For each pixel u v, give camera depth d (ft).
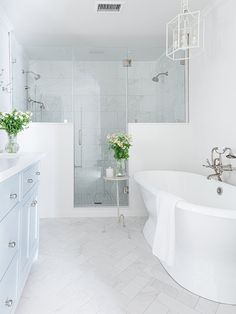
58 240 8.80
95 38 12.19
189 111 11.94
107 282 6.27
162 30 11.34
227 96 8.65
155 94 11.96
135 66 11.94
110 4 9.18
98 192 12.11
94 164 12.09
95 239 8.89
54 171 11.41
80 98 11.90
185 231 5.98
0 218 3.84
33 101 11.57
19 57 11.25
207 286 5.75
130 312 5.20
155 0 8.96
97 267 6.98
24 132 11.19
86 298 5.65
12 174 4.24
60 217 11.41
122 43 12.84
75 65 11.83
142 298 5.66
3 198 4.01
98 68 11.92
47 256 7.60
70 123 11.46
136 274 6.64
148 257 7.57
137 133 11.69
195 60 11.18
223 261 5.83
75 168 11.99
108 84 11.98
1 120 7.50
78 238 8.99
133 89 11.96
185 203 5.76
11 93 11.12
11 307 4.48
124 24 10.74
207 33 9.98
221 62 8.98
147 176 10.29
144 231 9.36
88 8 9.43
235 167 8.32
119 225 10.36
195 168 11.48
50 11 9.62
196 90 11.12
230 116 8.51
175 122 11.98
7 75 10.68
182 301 5.58
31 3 9.05
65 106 11.83
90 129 12.01
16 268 4.86
